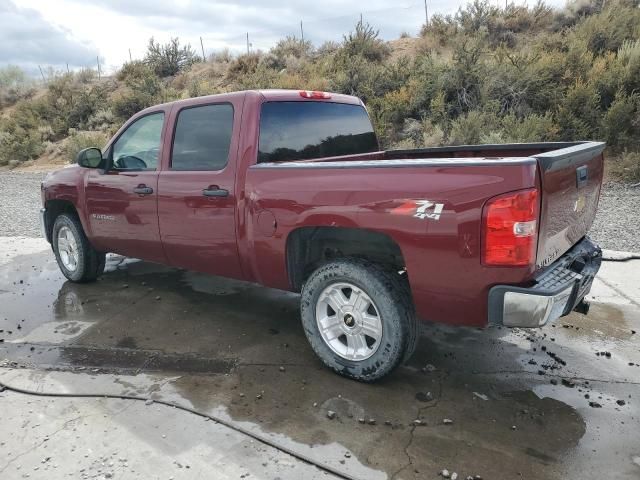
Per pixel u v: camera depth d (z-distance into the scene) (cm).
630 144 1173
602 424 309
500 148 461
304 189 348
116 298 529
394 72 1647
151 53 2881
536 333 436
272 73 2205
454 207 289
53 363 388
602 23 1516
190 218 424
